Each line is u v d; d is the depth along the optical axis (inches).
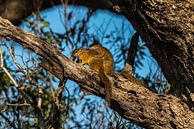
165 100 395.2
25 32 394.0
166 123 394.3
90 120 504.7
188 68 402.6
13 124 488.7
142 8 401.4
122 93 396.5
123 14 422.6
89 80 396.2
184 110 394.9
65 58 394.9
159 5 394.9
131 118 400.8
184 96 399.5
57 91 466.3
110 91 392.2
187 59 401.4
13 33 392.8
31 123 515.2
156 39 410.0
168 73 421.4
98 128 486.6
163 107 393.7
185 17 393.7
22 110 518.9
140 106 395.5
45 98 522.6
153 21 401.1
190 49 397.4
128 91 397.4
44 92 525.3
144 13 402.3
